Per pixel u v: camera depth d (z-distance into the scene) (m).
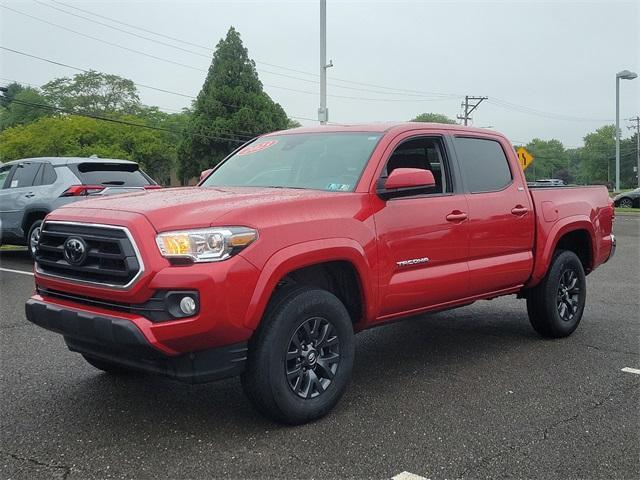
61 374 4.98
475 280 5.25
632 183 120.25
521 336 6.44
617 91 38.41
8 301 7.82
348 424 4.02
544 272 5.99
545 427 4.02
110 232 3.68
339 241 4.11
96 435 3.81
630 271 11.28
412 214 4.71
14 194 10.86
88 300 3.82
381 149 4.73
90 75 64.88
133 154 54.59
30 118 66.19
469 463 3.49
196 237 3.53
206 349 3.61
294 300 3.88
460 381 4.94
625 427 4.04
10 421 4.02
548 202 6.13
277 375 3.80
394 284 4.55
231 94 45.00
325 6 21.28
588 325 6.98
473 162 5.53
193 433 3.85
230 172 5.37
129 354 3.73
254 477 3.29
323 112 21.69
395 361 5.50
